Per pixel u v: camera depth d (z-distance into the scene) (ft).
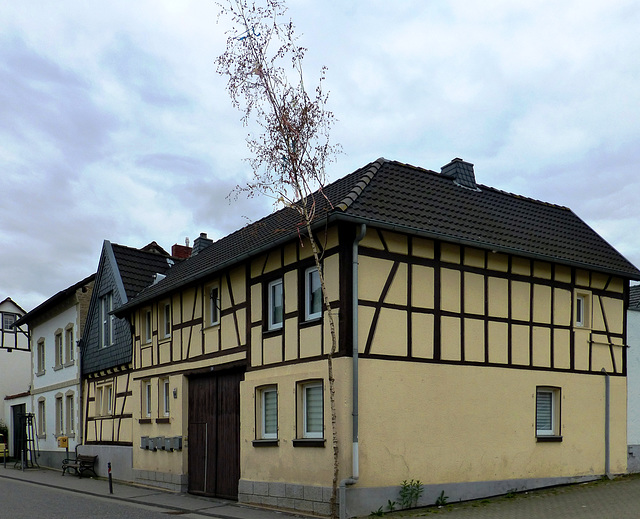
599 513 37.58
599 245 55.77
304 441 41.04
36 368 96.32
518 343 47.01
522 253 46.11
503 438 45.14
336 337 39.60
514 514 38.09
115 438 70.38
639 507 38.86
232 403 50.21
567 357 49.83
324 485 39.40
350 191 43.19
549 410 49.06
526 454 46.24
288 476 42.42
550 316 49.19
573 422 49.44
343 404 38.45
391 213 41.70
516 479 45.37
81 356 80.53
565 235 54.03
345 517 37.42
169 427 58.49
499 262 46.80
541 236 50.90
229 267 50.93
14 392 113.39
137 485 62.44
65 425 83.71
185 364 56.59
